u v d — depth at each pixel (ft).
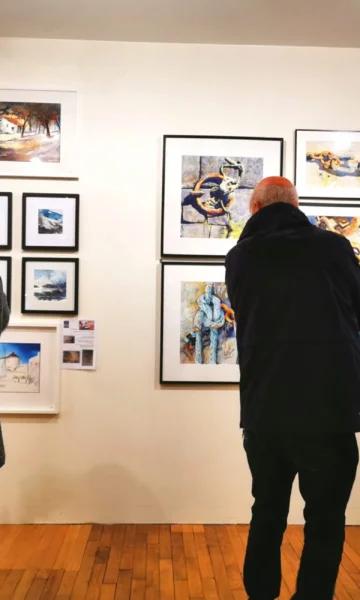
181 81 8.48
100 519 8.27
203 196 8.41
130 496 8.32
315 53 8.58
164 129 8.46
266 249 5.09
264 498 5.12
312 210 8.47
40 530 7.95
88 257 8.37
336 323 4.76
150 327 8.41
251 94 8.53
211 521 8.32
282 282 4.92
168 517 8.30
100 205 8.39
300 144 8.47
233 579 6.38
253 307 5.02
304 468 4.77
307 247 4.99
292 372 4.66
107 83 8.43
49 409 8.26
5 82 8.33
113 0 7.32
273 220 5.25
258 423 4.72
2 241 8.29
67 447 8.30
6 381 8.27
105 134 8.41
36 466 8.27
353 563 6.84
